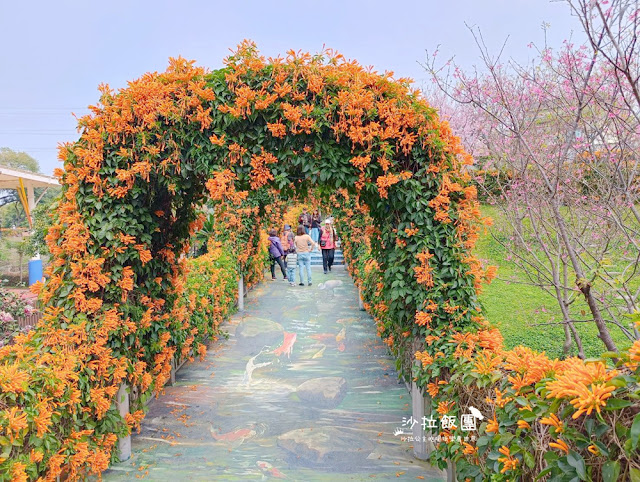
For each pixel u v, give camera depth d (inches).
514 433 82.1
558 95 147.8
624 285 127.1
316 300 411.5
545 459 66.9
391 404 194.5
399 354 182.1
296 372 235.6
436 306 135.2
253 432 169.8
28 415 96.2
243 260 375.6
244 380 225.0
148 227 155.6
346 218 432.5
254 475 140.6
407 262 144.8
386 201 145.6
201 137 137.9
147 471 143.2
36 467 100.0
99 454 128.5
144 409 170.6
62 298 137.3
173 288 181.9
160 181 140.9
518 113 146.5
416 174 136.6
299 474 140.9
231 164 135.8
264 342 289.1
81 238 135.8
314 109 132.5
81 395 125.3
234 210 361.4
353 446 157.9
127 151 137.3
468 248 141.9
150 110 136.7
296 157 136.3
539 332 236.4
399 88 137.3
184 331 216.2
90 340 134.1
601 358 68.7
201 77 138.4
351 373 232.8
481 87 168.9
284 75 134.5
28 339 125.6
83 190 138.3
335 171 135.2
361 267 339.6
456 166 141.4
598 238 154.3
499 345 125.2
